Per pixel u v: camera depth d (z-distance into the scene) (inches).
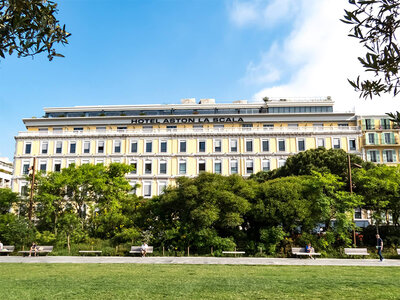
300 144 2388.0
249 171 2375.7
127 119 2731.3
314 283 572.7
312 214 1124.5
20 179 2397.9
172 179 2373.3
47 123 2751.0
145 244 1114.1
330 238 1105.4
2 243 1275.8
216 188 1171.9
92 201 1494.8
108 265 875.4
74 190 1419.8
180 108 2834.6
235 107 2817.4
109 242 1257.4
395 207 1258.6
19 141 2468.0
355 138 2363.4
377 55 181.8
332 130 2391.7
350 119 2610.7
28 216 1432.1
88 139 2466.8
